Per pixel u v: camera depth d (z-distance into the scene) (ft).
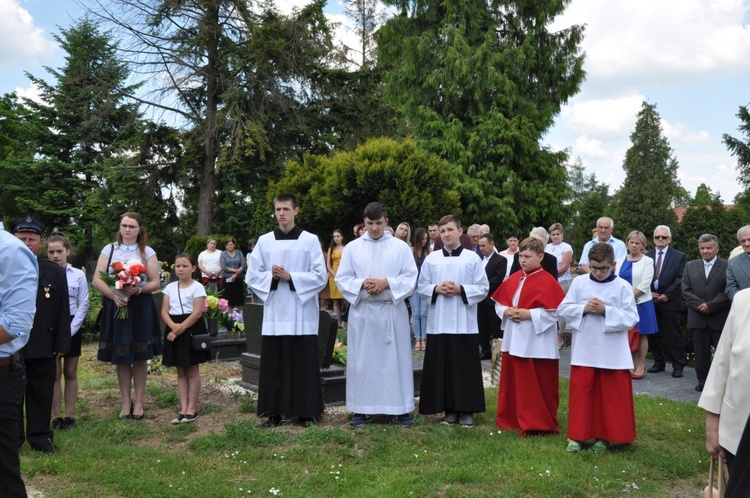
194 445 18.71
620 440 18.43
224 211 92.79
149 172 92.73
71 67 104.73
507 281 21.52
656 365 32.37
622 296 18.86
